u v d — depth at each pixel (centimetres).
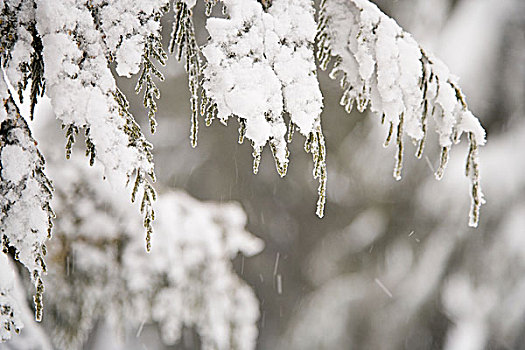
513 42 617
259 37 180
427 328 677
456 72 629
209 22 178
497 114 629
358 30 207
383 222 752
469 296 640
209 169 1025
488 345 619
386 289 736
